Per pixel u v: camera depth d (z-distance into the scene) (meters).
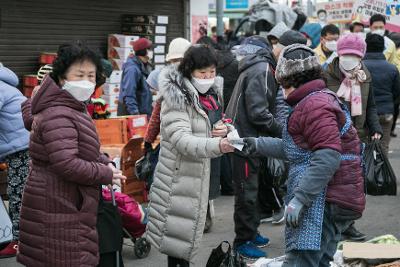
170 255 4.50
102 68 3.81
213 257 4.51
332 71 6.18
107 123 7.40
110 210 4.09
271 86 5.62
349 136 3.74
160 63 11.07
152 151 5.88
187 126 4.29
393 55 9.97
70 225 3.58
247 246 5.80
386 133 7.45
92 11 10.30
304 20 12.17
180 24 12.13
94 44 10.39
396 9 11.49
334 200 3.66
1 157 5.62
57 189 3.57
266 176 6.45
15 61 9.16
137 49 8.48
